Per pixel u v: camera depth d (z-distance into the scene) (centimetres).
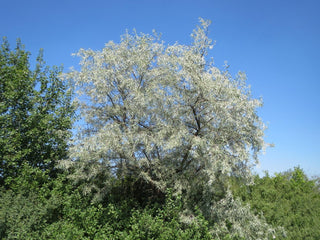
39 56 1134
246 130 796
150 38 988
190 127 852
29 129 998
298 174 1375
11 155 949
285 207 1029
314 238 883
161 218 823
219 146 748
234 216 836
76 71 977
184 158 873
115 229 830
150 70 927
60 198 874
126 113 917
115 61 927
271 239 852
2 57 1065
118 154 849
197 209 830
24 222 763
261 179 1207
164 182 848
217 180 855
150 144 822
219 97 774
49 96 1073
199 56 833
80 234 744
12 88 984
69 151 873
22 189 872
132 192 999
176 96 794
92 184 897
